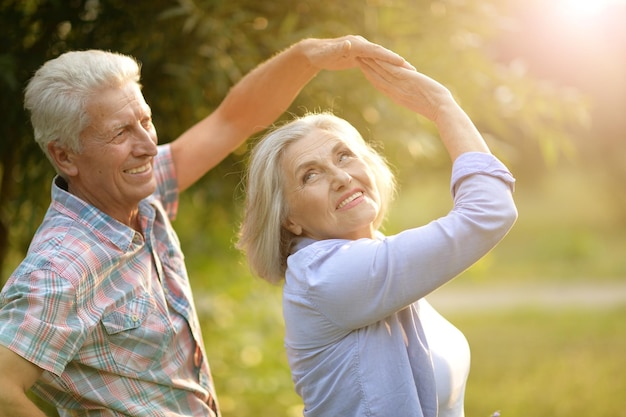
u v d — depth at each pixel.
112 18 2.90
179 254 2.16
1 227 3.38
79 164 1.93
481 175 1.75
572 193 18.77
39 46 2.97
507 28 3.31
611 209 14.72
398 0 3.00
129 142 1.92
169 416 1.95
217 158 2.41
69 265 1.80
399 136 3.20
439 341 1.94
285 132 1.92
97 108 1.87
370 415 1.74
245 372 4.75
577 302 9.47
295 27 3.08
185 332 2.05
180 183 2.38
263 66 2.30
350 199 1.86
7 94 2.88
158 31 2.88
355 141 1.97
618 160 13.67
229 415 4.56
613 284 10.52
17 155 3.19
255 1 3.04
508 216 1.71
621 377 6.17
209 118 2.43
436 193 16.16
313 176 1.88
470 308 9.48
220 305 4.62
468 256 1.70
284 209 1.92
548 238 13.50
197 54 2.91
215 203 3.58
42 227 1.94
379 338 1.78
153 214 2.09
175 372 1.98
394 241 1.73
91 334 1.84
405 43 3.07
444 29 3.10
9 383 1.69
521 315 8.83
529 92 3.34
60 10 2.93
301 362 1.86
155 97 3.05
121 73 1.91
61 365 1.75
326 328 1.79
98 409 1.88
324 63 2.13
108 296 1.88
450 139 1.85
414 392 1.75
